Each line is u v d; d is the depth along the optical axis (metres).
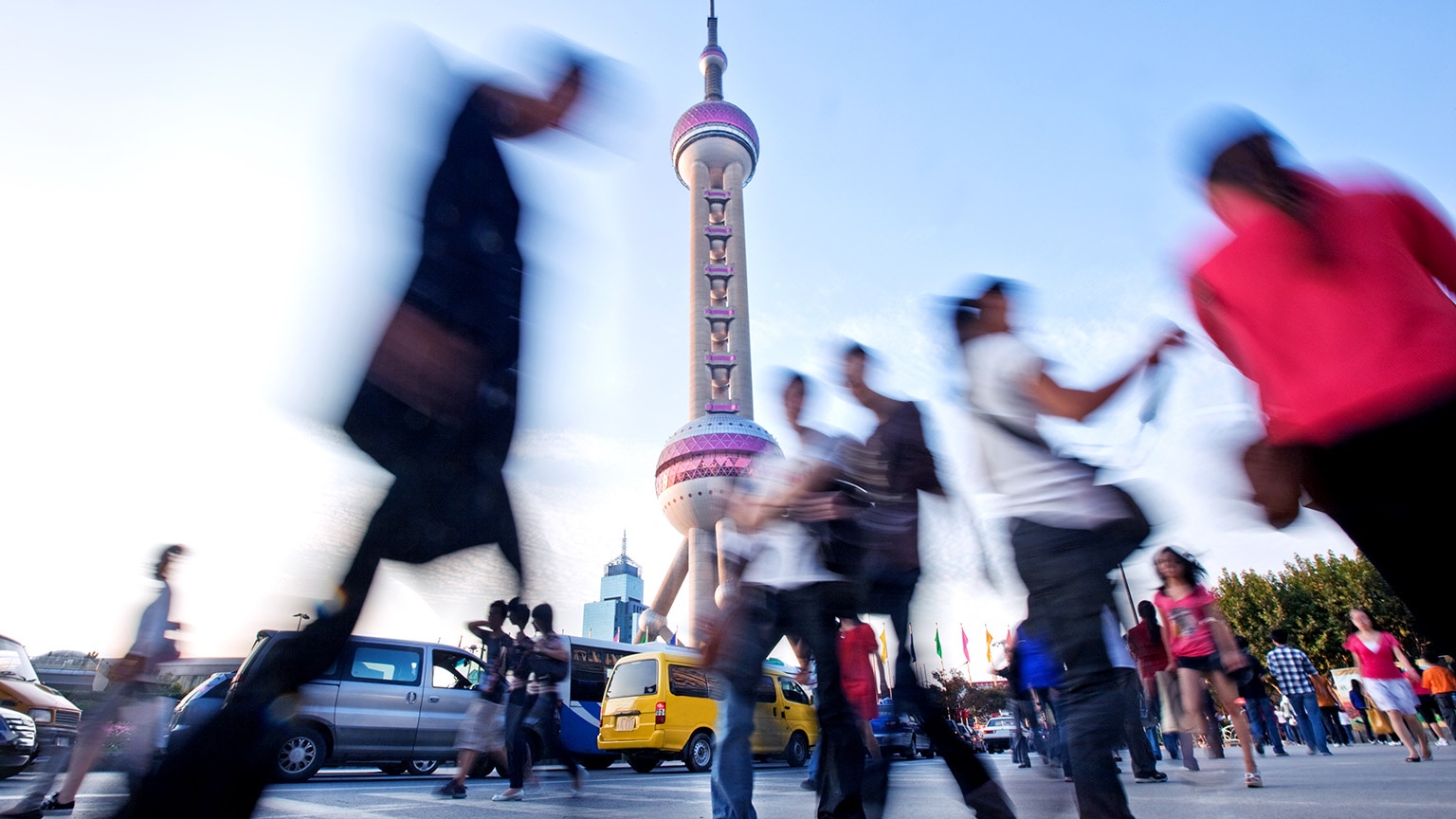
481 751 7.30
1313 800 4.55
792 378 4.34
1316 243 2.15
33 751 8.16
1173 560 7.14
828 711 3.52
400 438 1.94
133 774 1.58
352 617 1.76
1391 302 2.02
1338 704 16.39
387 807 5.64
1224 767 6.31
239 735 1.58
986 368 3.34
